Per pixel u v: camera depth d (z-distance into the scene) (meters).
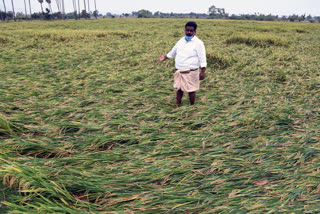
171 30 19.56
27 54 8.15
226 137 2.82
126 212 1.67
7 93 4.03
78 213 1.60
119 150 2.54
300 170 2.15
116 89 4.59
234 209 1.69
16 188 1.83
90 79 5.29
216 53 7.17
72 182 1.85
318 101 4.02
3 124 2.72
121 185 1.95
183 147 2.59
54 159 2.22
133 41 11.90
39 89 4.45
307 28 24.17
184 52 3.58
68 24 30.75
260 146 2.59
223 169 2.21
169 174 2.11
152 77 5.62
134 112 3.56
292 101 4.05
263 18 93.62
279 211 1.68
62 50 8.98
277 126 3.09
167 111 3.70
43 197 1.66
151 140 2.79
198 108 3.75
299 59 7.44
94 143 2.66
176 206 1.73
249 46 10.49
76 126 2.98
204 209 1.72
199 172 2.15
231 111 3.58
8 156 2.21
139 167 2.23
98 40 12.18
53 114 3.33
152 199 1.81
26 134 2.77
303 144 2.60
